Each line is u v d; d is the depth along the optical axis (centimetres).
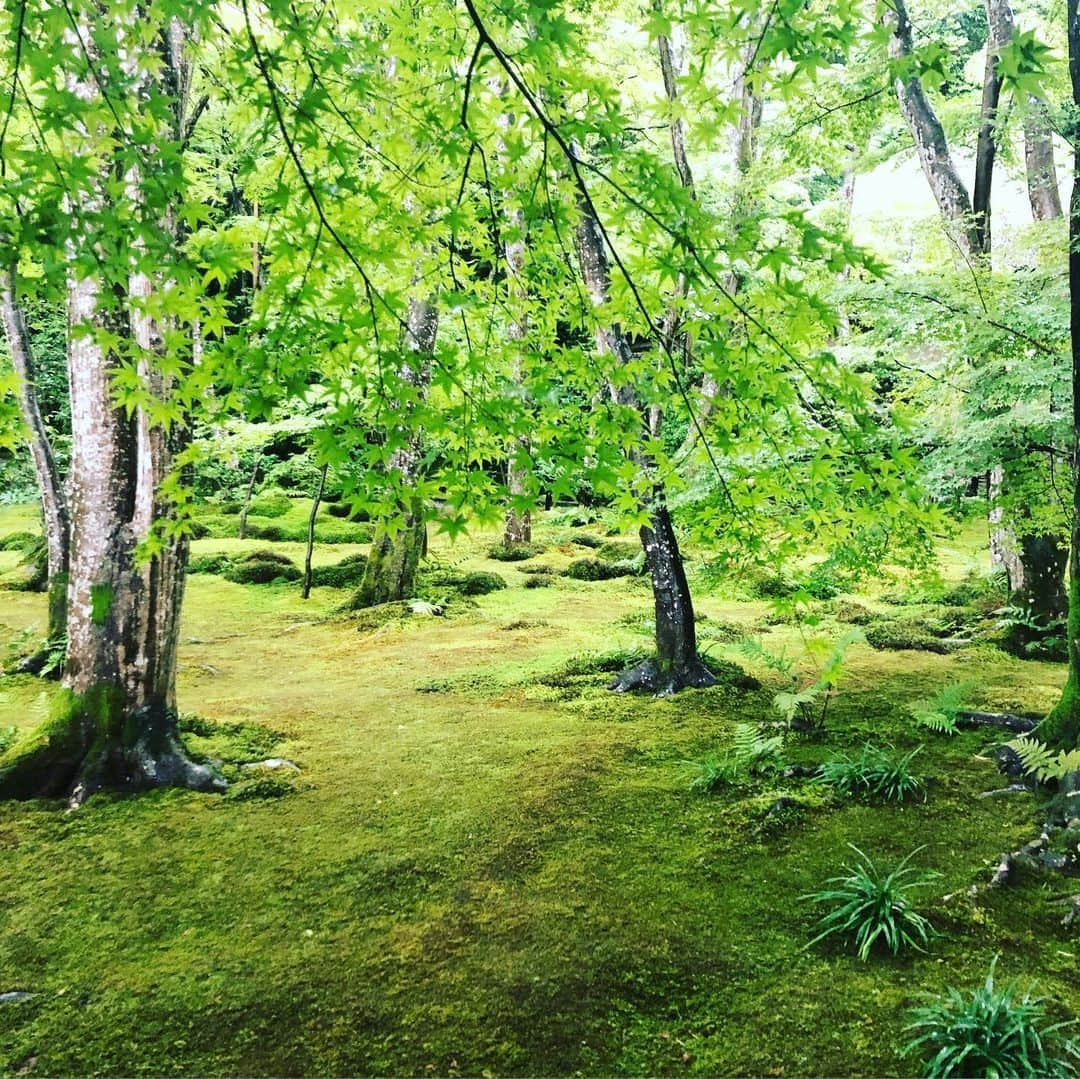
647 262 287
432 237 322
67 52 255
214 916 373
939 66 253
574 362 339
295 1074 278
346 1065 281
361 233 300
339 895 390
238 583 1346
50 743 506
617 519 371
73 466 516
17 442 327
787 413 321
